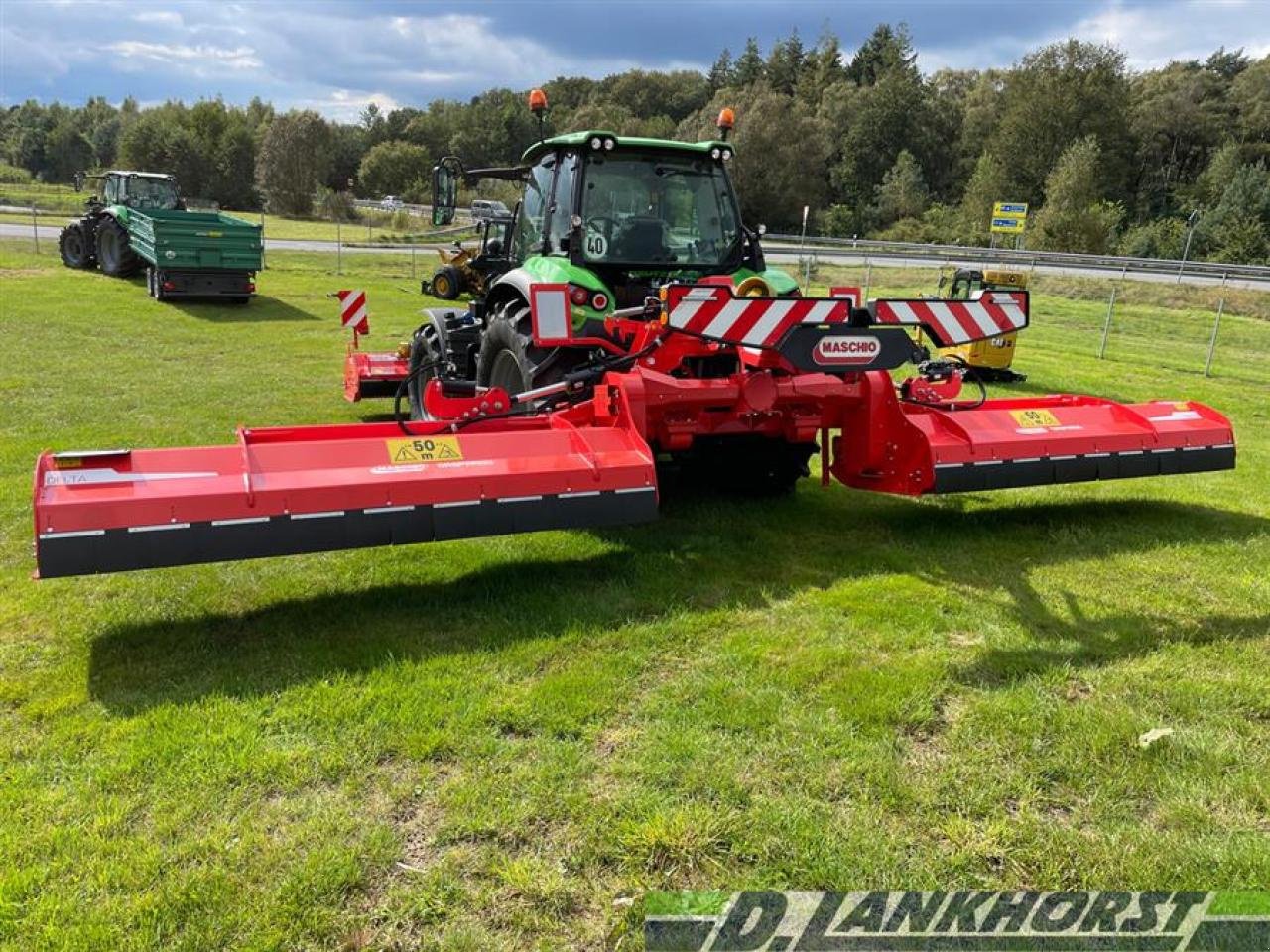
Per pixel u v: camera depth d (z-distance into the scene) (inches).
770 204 2324.1
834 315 177.2
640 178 221.3
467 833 100.3
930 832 102.7
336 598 162.2
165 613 154.5
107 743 114.7
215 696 126.1
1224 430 219.1
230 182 2642.7
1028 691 133.5
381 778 109.3
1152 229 1882.4
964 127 2824.8
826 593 170.6
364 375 305.4
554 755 114.7
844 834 101.3
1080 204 1787.6
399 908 89.5
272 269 909.8
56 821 99.9
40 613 153.9
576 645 145.6
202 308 600.1
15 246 927.0
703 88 3762.3
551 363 205.3
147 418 292.4
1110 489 253.1
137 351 433.1
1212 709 129.9
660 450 202.4
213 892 89.7
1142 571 186.5
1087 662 144.3
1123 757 117.2
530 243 242.2
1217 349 732.7
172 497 131.8
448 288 495.5
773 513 222.1
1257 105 2672.2
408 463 149.8
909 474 195.0
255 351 449.1
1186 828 104.4
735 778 110.3
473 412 178.1
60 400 316.2
